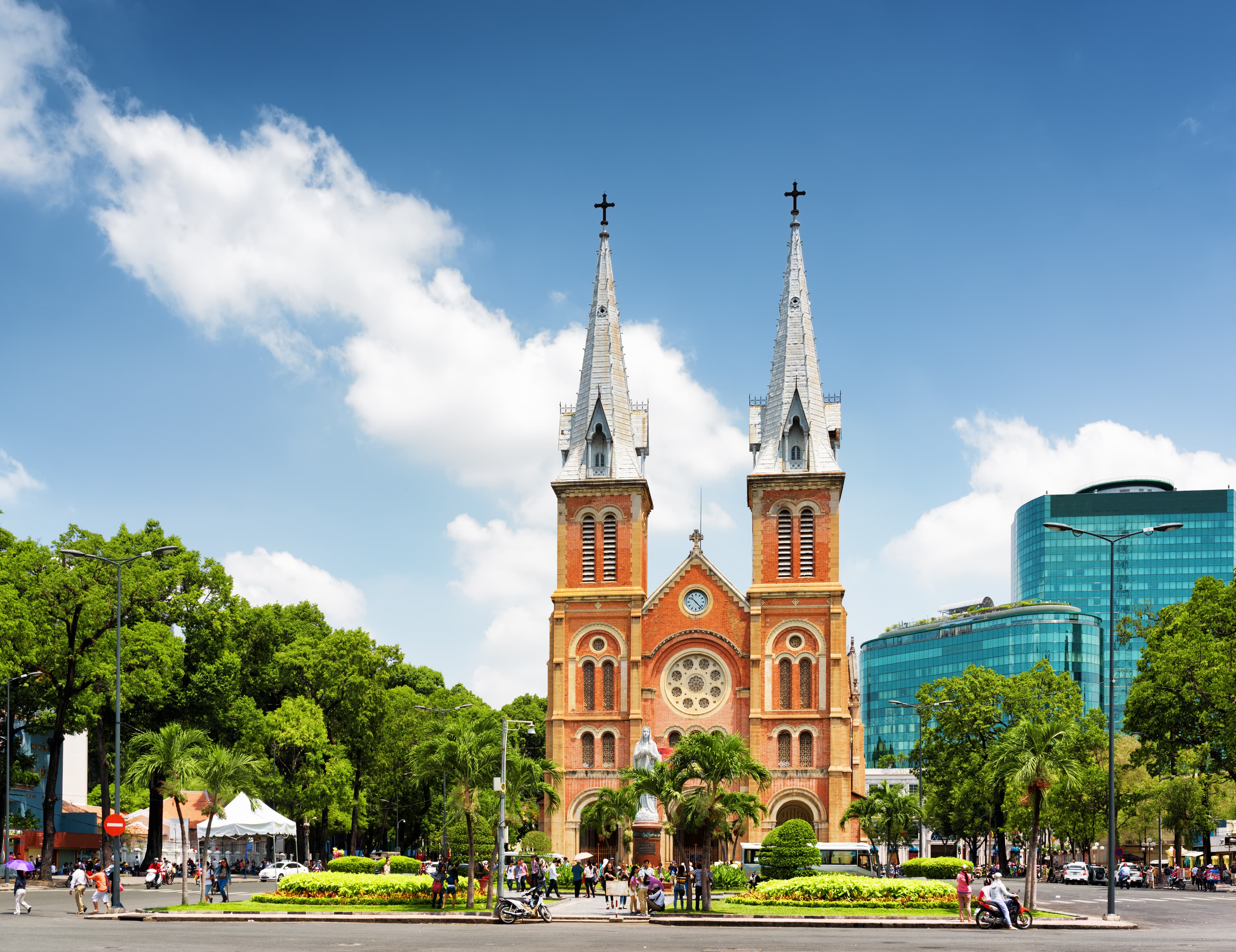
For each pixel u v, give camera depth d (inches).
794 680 3747.5
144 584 3120.1
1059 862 4913.9
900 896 2274.9
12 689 3115.2
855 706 4291.3
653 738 3801.7
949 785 4010.8
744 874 2992.1
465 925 1968.5
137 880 3341.5
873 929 1888.5
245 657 3964.1
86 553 2795.3
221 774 2363.4
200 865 2420.0
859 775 4237.2
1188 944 1558.8
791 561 3833.7
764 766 3690.9
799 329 4018.2
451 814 2519.7
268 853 4869.6
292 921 1994.3
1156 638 3390.7
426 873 3011.8
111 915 2023.9
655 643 3863.2
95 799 4842.5
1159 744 3282.5
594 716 3823.8
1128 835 4210.1
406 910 2214.6
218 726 3499.0
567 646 3880.4
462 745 2279.8
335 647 3983.8
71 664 2972.4
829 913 2144.4
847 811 3617.1
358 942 1533.0
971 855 4992.6
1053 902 2632.9
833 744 3668.8
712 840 2420.0
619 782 3767.2
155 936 1603.1
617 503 3941.9
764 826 3649.1
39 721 3255.4
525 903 2134.6
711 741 2213.3
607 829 3555.6
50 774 2972.4
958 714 3890.3
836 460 3944.4
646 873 2330.2
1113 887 2064.5
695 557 3890.3
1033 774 2209.6
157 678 3078.2
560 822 3757.4
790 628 3774.6
